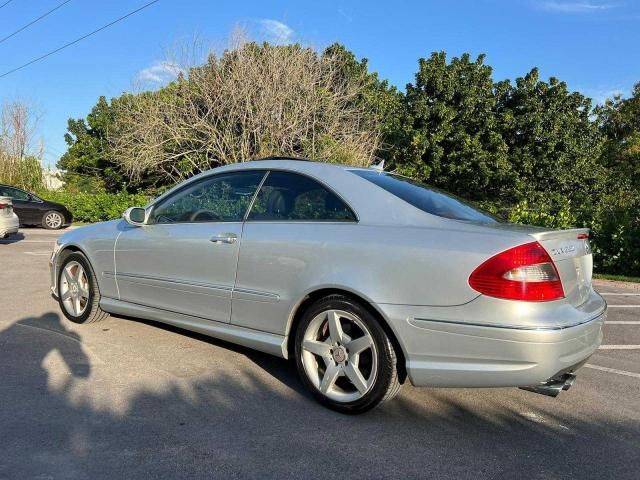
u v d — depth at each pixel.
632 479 2.95
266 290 3.96
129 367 4.37
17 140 30.50
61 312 6.07
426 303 3.28
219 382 4.14
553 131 21.44
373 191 3.78
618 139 29.02
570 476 2.96
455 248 3.26
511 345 3.07
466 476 2.93
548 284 3.16
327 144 18.06
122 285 5.10
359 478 2.87
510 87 22.47
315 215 3.91
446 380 3.28
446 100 21.62
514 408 3.88
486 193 22.47
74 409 3.55
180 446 3.13
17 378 4.04
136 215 4.92
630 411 3.89
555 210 12.96
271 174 4.29
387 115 22.20
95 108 29.84
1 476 2.74
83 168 29.67
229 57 19.73
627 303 8.34
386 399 3.49
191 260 4.45
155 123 20.34
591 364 4.97
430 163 21.62
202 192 4.68
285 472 2.90
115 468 2.86
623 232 11.12
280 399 3.87
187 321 4.57
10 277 8.34
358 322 3.53
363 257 3.51
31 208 18.98
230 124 19.61
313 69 20.00
